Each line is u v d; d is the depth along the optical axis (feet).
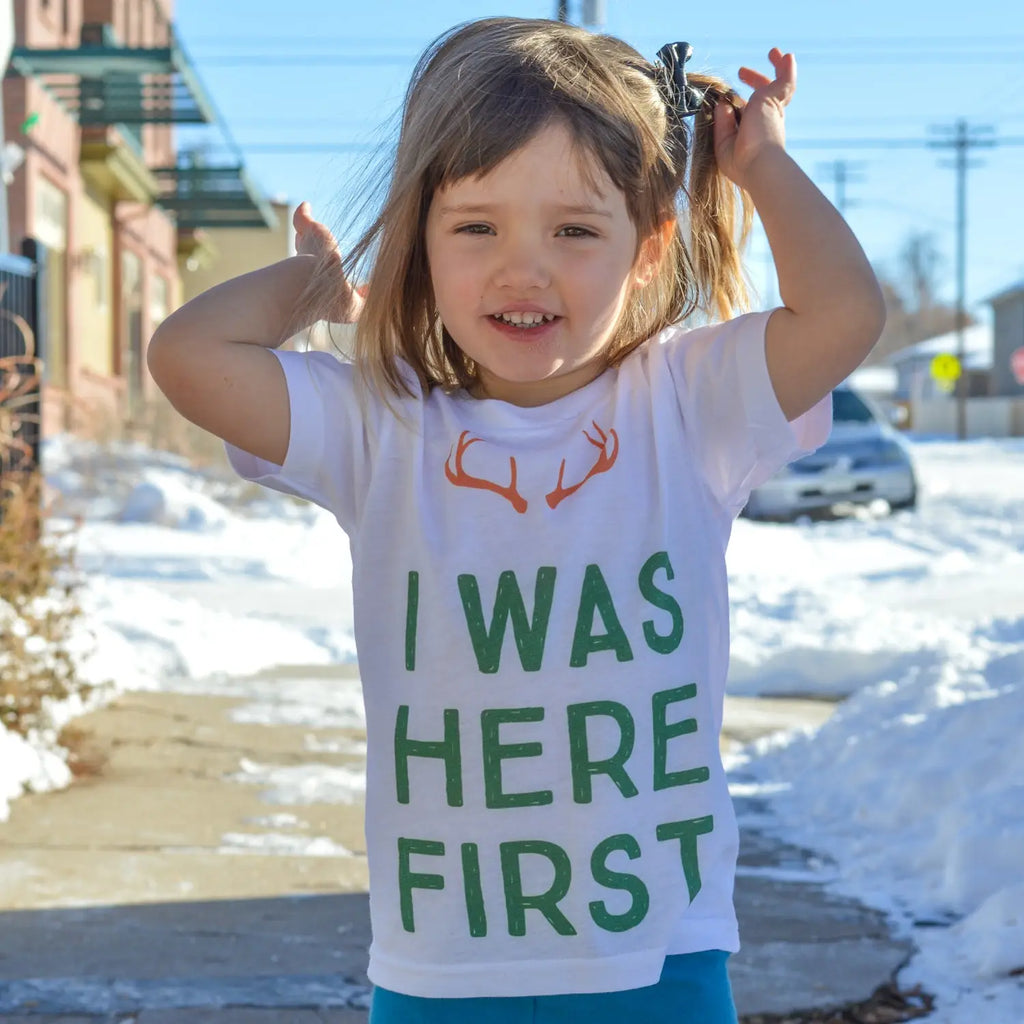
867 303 6.28
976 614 31.99
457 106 6.25
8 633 18.42
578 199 6.24
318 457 6.72
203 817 16.76
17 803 16.97
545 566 6.49
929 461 120.47
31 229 63.41
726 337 6.63
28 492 19.72
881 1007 11.44
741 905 13.78
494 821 6.39
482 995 6.36
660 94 6.76
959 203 183.73
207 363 6.59
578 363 6.49
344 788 18.19
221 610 31.83
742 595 33.40
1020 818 14.23
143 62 64.13
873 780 17.07
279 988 11.81
